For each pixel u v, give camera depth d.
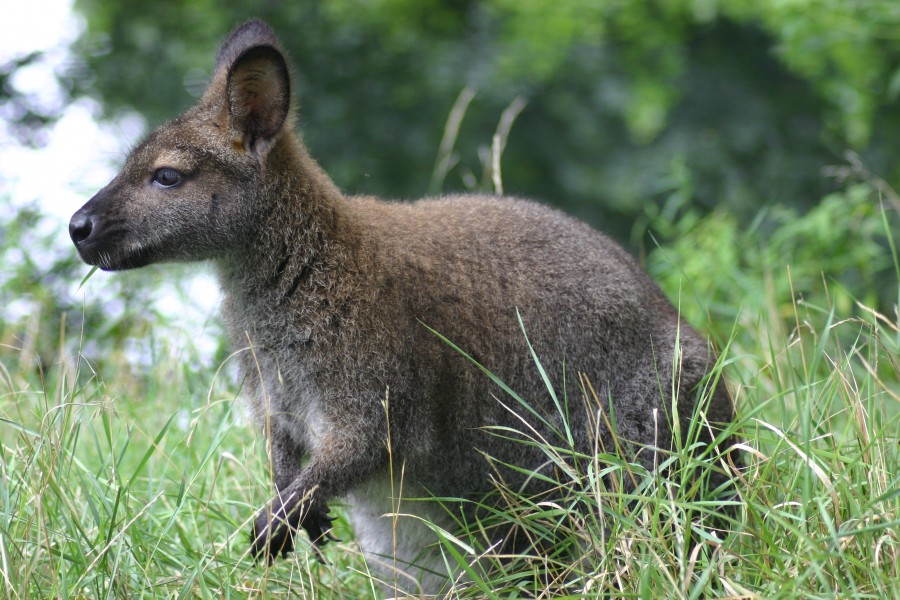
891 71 20.30
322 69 27.67
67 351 12.60
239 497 10.52
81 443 11.54
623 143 27.41
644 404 9.95
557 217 10.52
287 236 9.64
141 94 26.92
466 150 27.12
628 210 26.92
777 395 8.92
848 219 15.65
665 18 26.81
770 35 27.17
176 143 9.84
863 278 17.16
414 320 9.65
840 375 8.84
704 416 8.88
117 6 27.69
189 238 9.80
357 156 27.02
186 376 12.41
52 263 15.98
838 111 25.11
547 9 26.39
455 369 9.80
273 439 9.95
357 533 10.20
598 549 8.20
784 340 11.19
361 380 9.43
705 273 15.06
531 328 9.98
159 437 9.24
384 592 9.86
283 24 27.58
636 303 10.12
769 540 7.70
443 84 27.09
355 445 9.41
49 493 8.95
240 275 9.81
